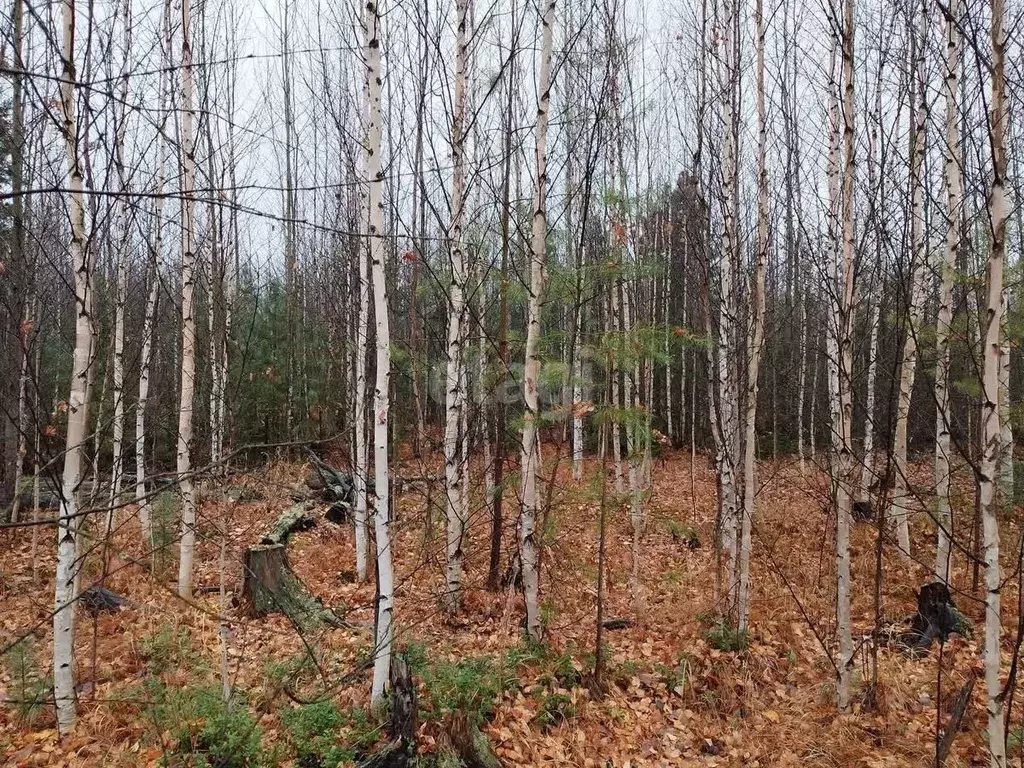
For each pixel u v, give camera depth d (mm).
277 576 6340
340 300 10820
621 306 11367
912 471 11430
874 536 8742
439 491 8953
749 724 4652
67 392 10539
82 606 6117
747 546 5672
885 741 4355
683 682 5035
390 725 3879
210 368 8352
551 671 5055
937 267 6852
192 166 6488
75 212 4172
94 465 5270
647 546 9188
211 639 5652
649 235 10312
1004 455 7945
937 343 6910
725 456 7273
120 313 8461
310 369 14148
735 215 6547
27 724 4348
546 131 5320
